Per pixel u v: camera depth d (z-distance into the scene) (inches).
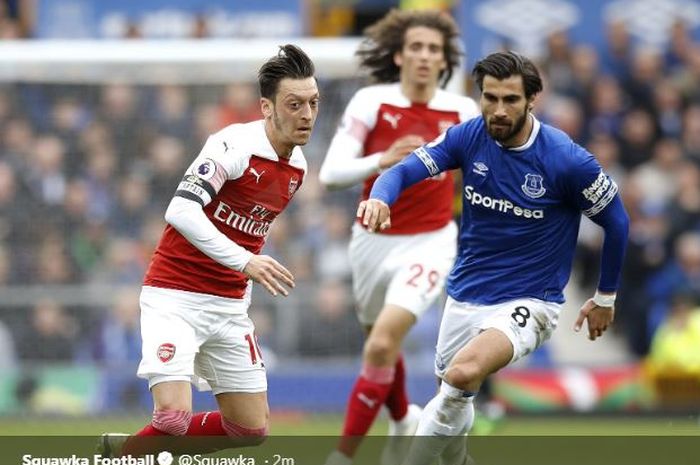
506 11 2347.4
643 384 1975.9
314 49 1775.3
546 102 2321.6
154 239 1923.0
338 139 1325.0
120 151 1926.7
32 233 1925.4
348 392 1881.2
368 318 1398.9
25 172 1927.9
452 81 1528.1
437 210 1332.4
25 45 1836.9
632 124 2306.8
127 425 1664.6
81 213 1927.9
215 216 1036.5
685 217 2235.5
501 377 1945.1
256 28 2271.2
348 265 1900.8
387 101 1334.9
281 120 1020.5
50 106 1920.5
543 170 1021.2
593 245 2186.3
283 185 1051.3
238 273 1053.8
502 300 1051.9
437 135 1336.1
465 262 1073.5
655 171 2278.5
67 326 1914.4
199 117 1911.9
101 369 1889.8
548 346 2161.7
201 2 2262.6
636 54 2349.9
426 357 1808.6
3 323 1911.9
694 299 2169.0
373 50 1378.0
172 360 1024.9
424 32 1322.6
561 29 2353.6
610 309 1063.6
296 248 1899.6
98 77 1899.6
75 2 2247.8
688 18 2359.7
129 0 2253.9
